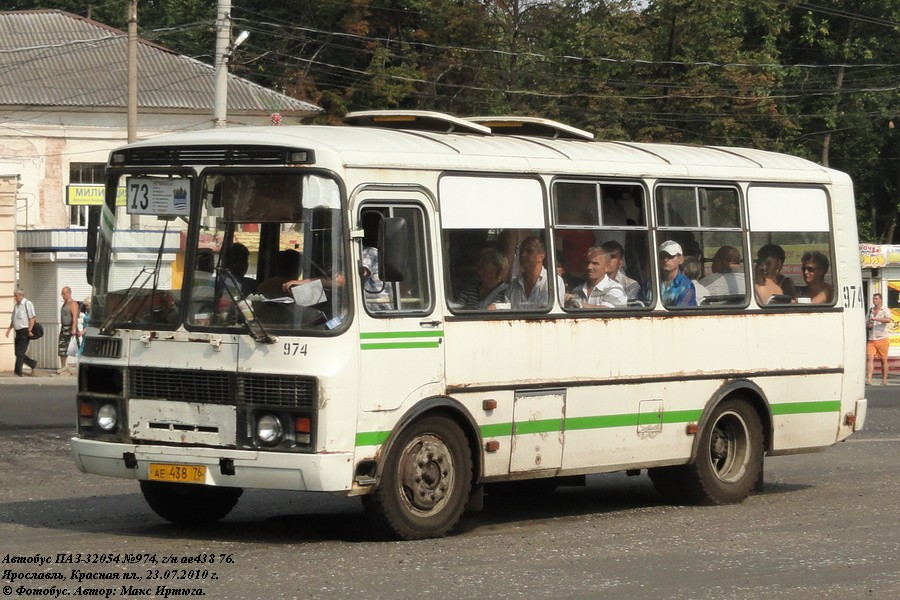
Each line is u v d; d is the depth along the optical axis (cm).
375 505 1140
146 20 6278
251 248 1130
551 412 1271
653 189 1388
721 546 1164
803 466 1830
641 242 1370
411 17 5522
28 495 1452
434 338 1170
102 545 1122
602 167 1341
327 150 1116
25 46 4747
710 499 1434
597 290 1323
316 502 1431
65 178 4459
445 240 1193
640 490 1588
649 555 1113
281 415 1095
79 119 4469
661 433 1377
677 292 1397
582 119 4825
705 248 1433
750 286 1471
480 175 1228
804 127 5841
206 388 1122
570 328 1288
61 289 3581
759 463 1482
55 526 1234
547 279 1277
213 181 1149
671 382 1383
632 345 1345
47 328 3644
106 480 1580
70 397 2805
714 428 1450
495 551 1121
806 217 1541
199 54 5666
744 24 5484
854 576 1030
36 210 4419
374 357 1119
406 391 1145
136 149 1188
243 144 1137
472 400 1201
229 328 1117
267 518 1309
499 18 5553
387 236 1095
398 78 5059
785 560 1095
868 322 3441
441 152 1209
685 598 941
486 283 1225
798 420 1514
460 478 1197
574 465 1300
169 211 1166
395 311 1144
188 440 1128
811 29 5791
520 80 5450
